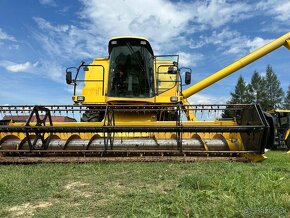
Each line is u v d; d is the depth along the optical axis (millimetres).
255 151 7527
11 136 8430
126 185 5184
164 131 7684
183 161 7562
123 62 10562
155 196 4402
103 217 3627
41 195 4617
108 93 10500
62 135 8484
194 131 7668
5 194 4652
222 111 8188
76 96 10242
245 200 3891
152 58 10773
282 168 6508
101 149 7930
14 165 7516
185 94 14398
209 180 4922
